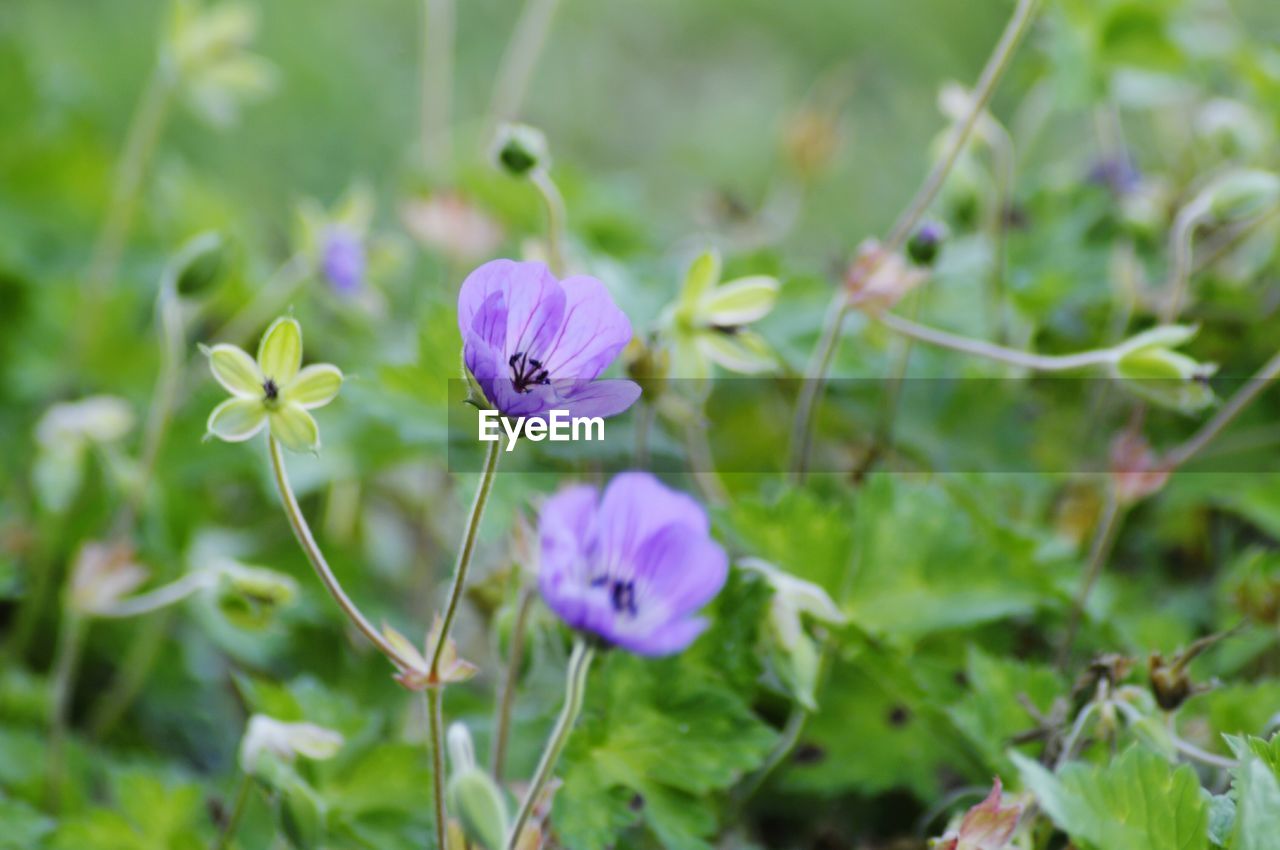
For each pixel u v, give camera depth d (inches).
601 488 30.7
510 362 25.3
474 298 25.0
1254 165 34.1
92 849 29.0
